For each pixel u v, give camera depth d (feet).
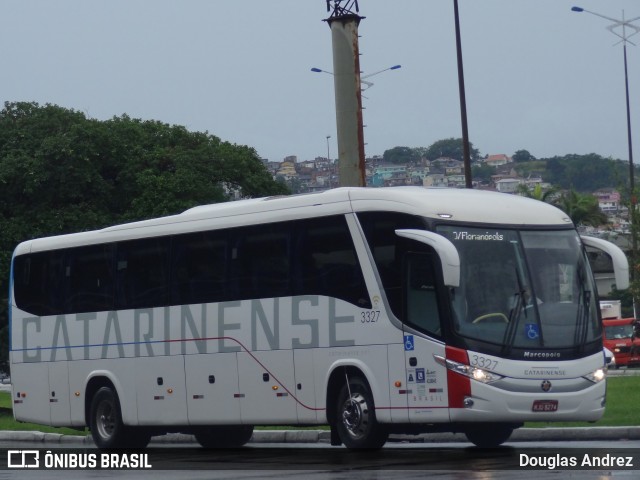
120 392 89.92
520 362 68.69
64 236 96.17
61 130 165.78
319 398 75.41
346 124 103.24
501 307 69.62
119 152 169.37
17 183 158.92
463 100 164.35
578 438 81.97
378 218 72.64
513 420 68.18
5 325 152.76
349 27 103.50
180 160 176.24
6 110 168.76
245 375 80.28
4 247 155.53
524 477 54.34
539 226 72.59
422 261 70.13
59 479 64.80
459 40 164.76
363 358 72.79
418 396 69.92
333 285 74.79
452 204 71.26
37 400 96.94
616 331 255.70
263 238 79.77
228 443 93.30
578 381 69.87
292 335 77.20
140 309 88.53
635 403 100.78
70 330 94.27
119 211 171.83
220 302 82.33
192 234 85.05
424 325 69.87
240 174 183.62
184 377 84.84
